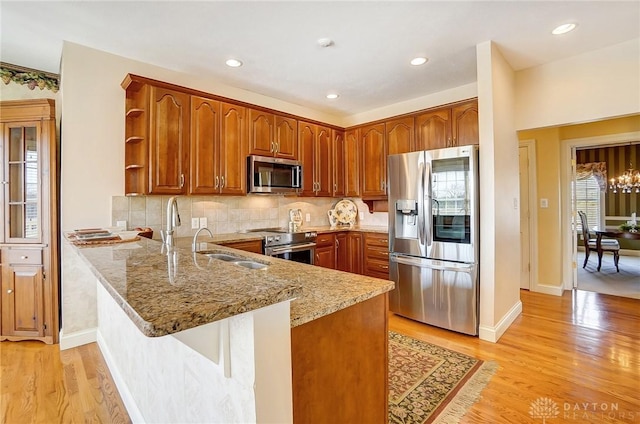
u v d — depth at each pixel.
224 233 3.53
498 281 2.71
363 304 1.25
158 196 3.00
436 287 2.93
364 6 2.10
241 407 0.81
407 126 3.81
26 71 3.05
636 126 3.57
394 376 2.10
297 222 4.27
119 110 2.79
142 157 2.72
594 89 2.74
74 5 2.07
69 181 2.55
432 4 2.08
